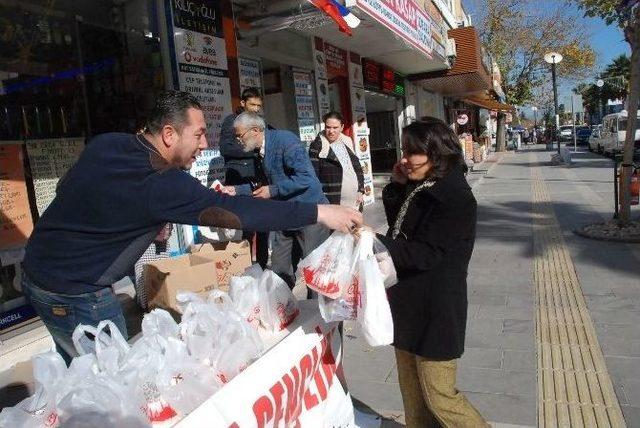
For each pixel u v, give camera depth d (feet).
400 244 8.18
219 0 21.84
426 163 8.38
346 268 8.14
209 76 21.06
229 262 15.26
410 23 33.81
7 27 15.85
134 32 19.47
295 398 7.92
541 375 12.68
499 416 10.99
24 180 16.22
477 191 49.70
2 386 12.66
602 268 21.44
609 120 91.66
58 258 7.77
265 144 14.70
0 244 15.42
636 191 27.35
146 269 14.47
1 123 15.70
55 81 17.28
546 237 27.94
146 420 6.00
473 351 14.21
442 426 8.95
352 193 19.85
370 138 67.05
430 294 8.27
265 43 26.61
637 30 26.71
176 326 7.70
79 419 5.54
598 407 11.18
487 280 20.74
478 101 100.01
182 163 7.84
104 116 18.93
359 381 12.82
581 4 43.09
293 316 9.11
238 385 6.71
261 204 7.46
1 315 15.19
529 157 102.94
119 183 7.22
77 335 6.85
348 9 22.44
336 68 36.22
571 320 16.10
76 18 17.88
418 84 61.87
